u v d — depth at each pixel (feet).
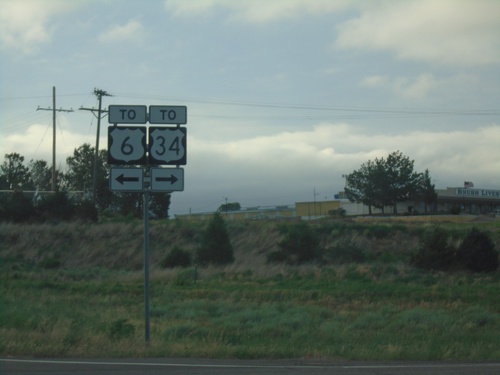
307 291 108.58
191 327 56.39
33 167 332.19
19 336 43.73
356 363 42.47
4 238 173.99
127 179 43.93
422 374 37.91
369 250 184.34
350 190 314.14
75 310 72.02
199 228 189.16
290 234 168.76
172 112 44.70
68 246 174.29
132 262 168.25
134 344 43.50
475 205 365.20
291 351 45.16
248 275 142.41
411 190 304.09
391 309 86.63
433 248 159.12
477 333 64.39
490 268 155.84
